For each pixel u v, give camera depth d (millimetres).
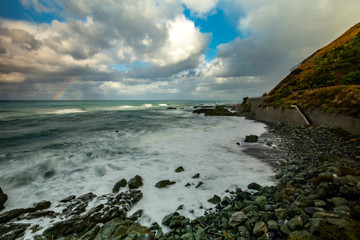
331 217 3654
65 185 7527
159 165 9805
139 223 5047
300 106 19312
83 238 4316
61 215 5402
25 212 5531
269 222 4125
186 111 55188
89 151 12320
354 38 34000
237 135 17953
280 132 17906
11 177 8172
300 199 4805
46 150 12445
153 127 23125
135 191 6656
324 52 43031
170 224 4785
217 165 9609
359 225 3129
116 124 25344
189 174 8484
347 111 12266
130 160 10641
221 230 4363
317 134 13719
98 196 6586
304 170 7785
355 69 23875
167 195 6562
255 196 5914
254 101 40250
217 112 41531
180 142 15078
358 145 9586
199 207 5734
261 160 10148
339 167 6500
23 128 20922
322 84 25781
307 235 3367
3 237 4414
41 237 4449
